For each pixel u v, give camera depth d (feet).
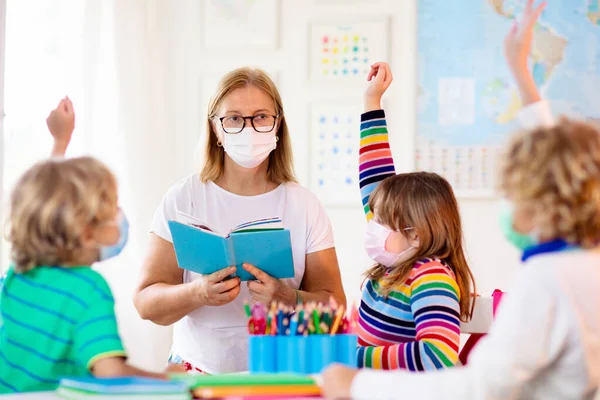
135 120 11.51
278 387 4.22
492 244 11.33
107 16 11.35
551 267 3.68
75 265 4.63
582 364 3.62
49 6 10.68
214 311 6.72
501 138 11.32
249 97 6.70
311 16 11.85
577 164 3.67
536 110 4.86
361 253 11.67
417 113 11.48
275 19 11.91
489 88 11.35
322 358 4.84
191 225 6.07
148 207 11.58
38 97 10.51
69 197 4.37
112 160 11.34
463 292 5.82
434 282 5.47
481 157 11.35
